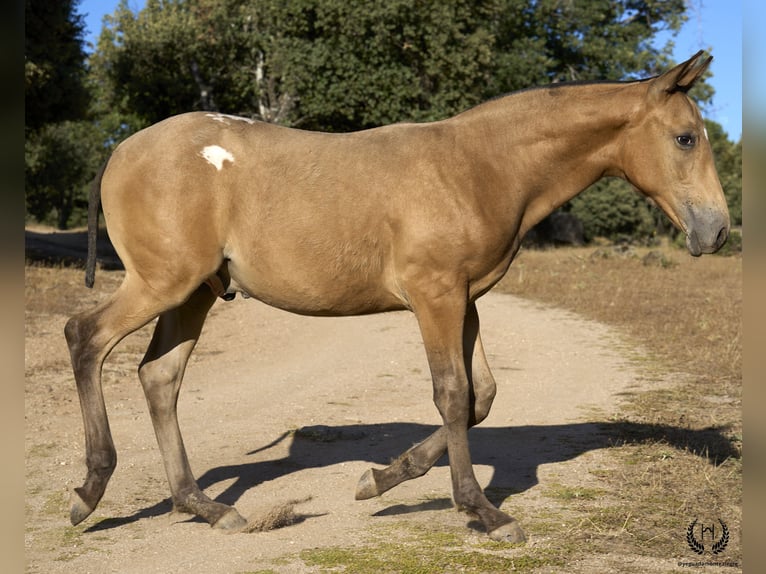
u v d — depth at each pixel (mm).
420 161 4109
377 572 3588
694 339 10586
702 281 17406
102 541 4062
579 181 4328
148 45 28156
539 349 10461
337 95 23875
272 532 4184
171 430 4434
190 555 3846
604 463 5414
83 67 20984
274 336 11828
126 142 4234
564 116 4215
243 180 4094
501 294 15734
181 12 29078
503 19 26828
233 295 4438
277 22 24766
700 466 5301
